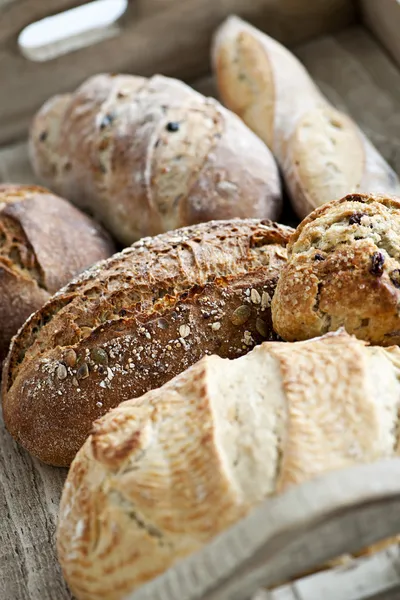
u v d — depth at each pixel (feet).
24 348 2.65
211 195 2.93
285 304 2.37
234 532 2.02
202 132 3.02
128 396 2.53
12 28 3.40
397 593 2.11
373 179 2.96
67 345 2.56
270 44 3.36
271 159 3.07
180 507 2.11
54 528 2.58
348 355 2.23
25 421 2.58
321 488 2.01
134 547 2.12
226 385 2.26
